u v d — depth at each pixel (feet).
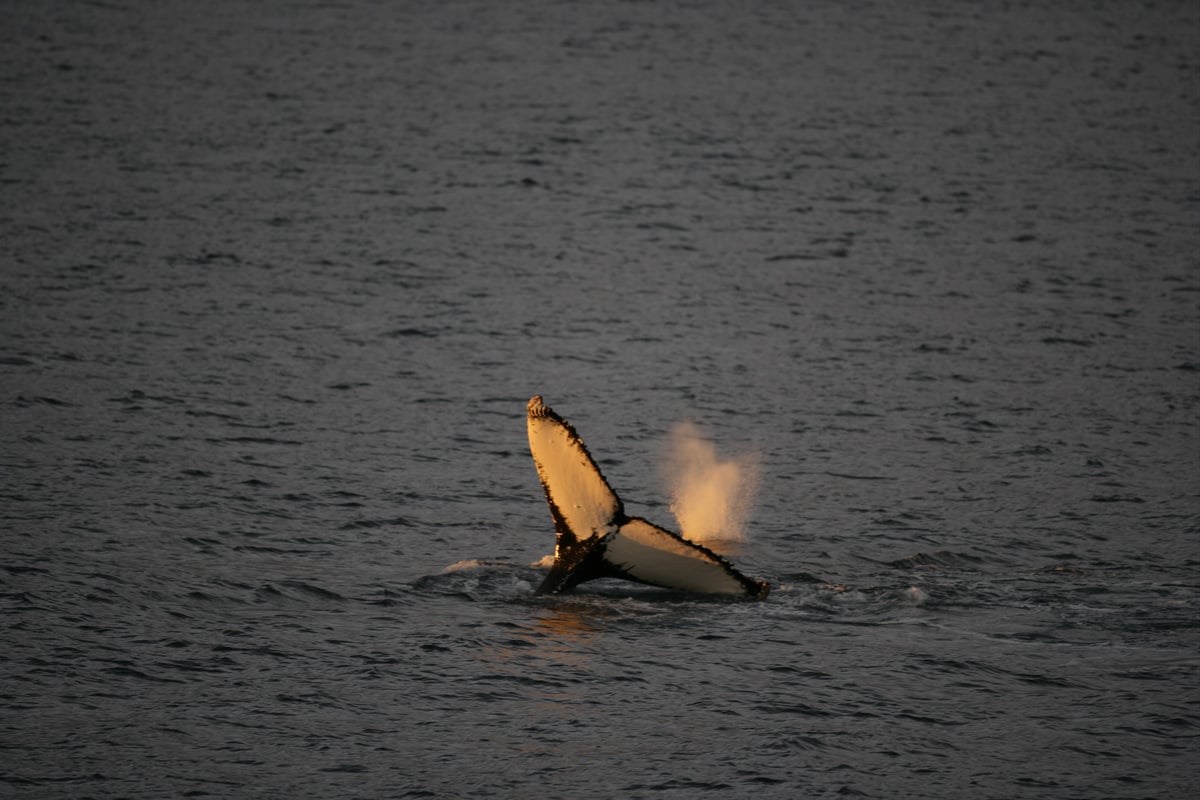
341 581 202.39
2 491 238.27
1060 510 253.24
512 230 513.04
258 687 160.15
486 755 145.07
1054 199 581.12
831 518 247.29
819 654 175.32
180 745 144.46
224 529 226.38
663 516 249.34
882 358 370.53
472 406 319.06
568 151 655.35
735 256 486.38
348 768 141.08
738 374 353.72
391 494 253.03
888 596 198.80
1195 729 154.10
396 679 163.84
